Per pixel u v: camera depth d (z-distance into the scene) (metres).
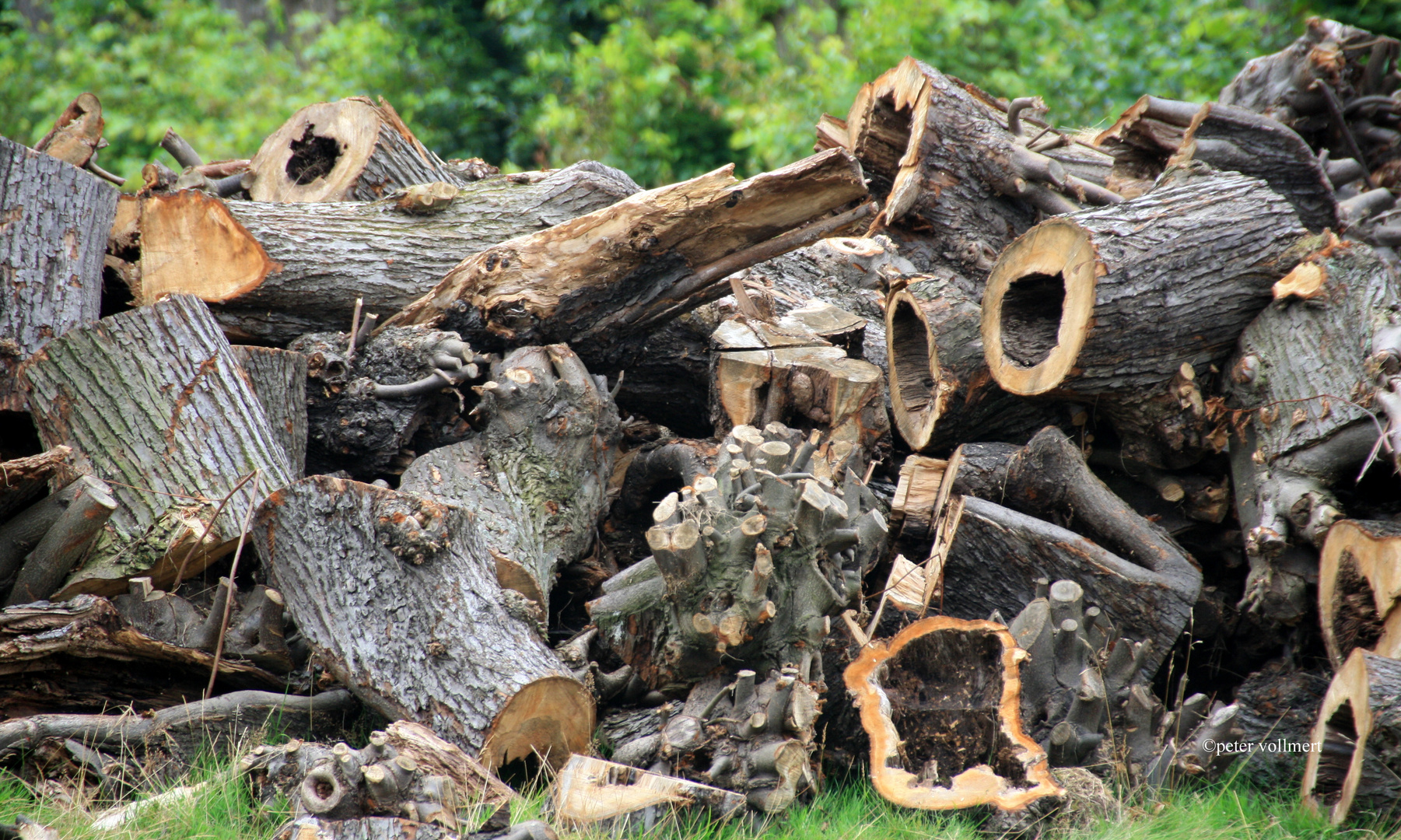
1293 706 12.84
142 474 13.07
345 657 11.59
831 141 23.77
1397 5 33.50
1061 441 14.59
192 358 13.81
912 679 12.55
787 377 15.68
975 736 11.89
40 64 50.16
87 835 9.75
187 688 12.30
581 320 16.14
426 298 16.42
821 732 12.62
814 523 11.66
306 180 20.02
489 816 9.96
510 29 52.22
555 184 18.56
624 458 16.89
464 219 18.00
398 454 15.48
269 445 13.84
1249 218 14.52
